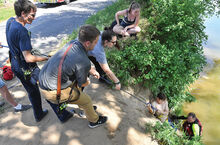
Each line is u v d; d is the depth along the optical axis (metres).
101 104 3.36
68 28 7.48
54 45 5.95
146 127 3.07
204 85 6.60
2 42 6.33
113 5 8.51
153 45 4.61
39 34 6.95
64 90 2.02
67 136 2.63
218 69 7.59
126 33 4.65
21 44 2.11
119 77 4.21
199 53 5.64
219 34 10.59
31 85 2.54
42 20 8.81
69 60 1.87
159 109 3.89
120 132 2.82
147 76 4.30
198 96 5.99
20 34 2.07
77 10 10.56
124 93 3.98
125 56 4.43
